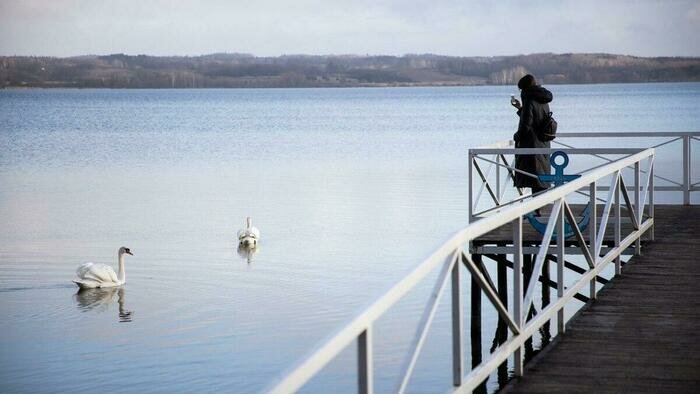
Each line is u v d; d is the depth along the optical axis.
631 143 43.12
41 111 116.06
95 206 27.98
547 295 14.45
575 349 7.46
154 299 16.17
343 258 18.95
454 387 5.51
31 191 32.16
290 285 16.73
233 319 14.45
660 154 36.38
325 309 14.91
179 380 11.60
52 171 39.28
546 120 13.36
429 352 11.60
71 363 12.45
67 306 16.00
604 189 16.30
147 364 12.26
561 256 7.98
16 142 56.34
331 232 22.08
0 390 11.45
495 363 6.16
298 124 76.88
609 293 9.50
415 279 4.59
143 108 129.38
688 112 82.81
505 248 11.97
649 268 10.78
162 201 28.94
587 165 32.22
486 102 156.38
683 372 6.80
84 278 17.11
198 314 14.89
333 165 39.12
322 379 10.57
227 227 23.55
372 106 135.75
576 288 8.30
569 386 6.52
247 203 27.94
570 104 114.75
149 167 40.41
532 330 6.95
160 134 63.72
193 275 17.95
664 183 27.17
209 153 46.97
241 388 11.24
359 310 4.07
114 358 12.59
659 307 8.84
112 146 52.47
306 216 24.78
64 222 24.86
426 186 30.39
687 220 14.52
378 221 23.45
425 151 45.66
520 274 6.73
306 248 20.16
